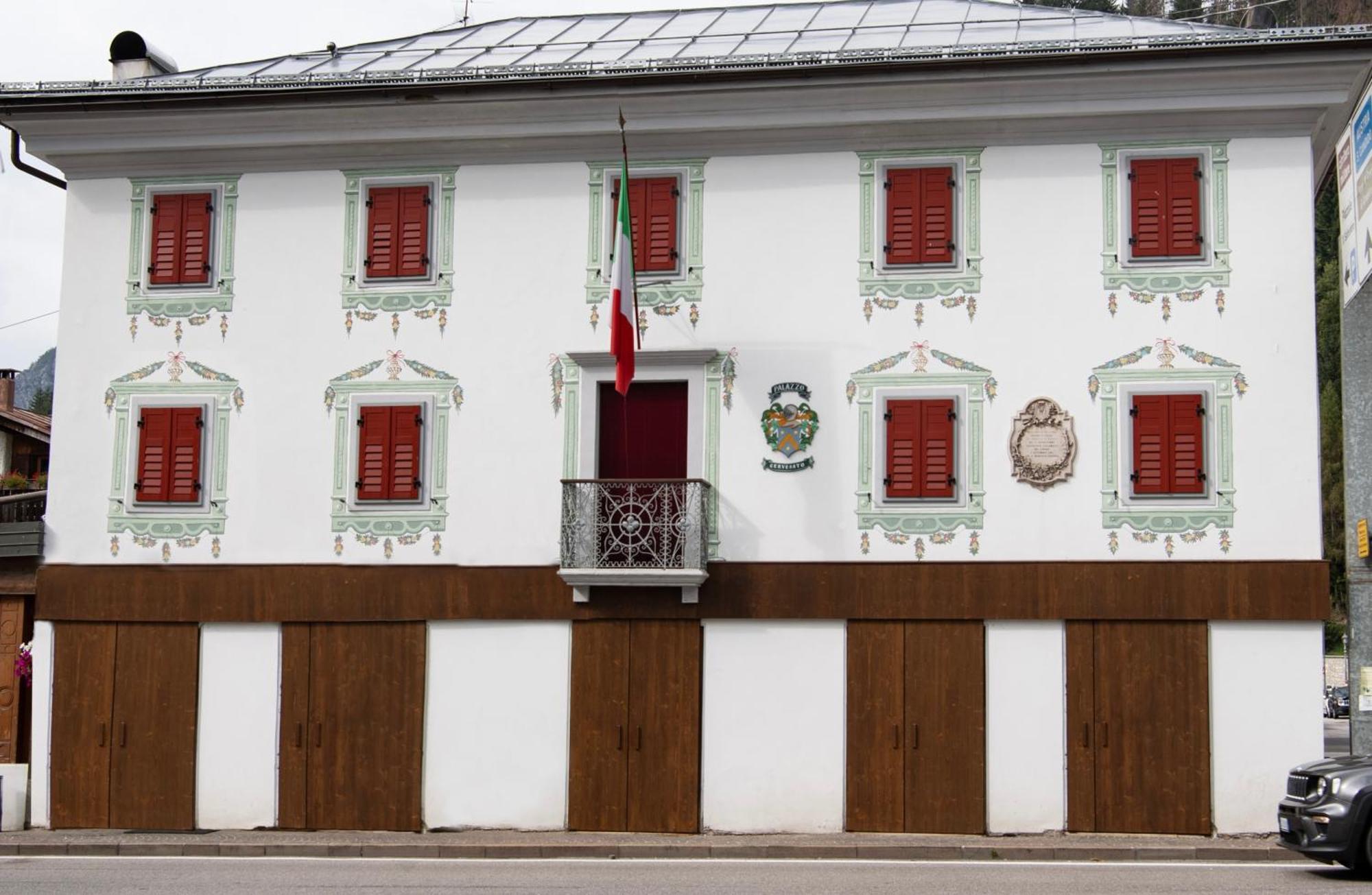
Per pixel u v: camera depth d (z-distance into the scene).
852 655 19.31
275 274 20.95
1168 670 18.72
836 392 19.66
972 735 18.97
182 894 15.23
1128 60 18.75
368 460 20.47
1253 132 19.20
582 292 20.36
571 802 19.64
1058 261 19.41
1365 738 18.44
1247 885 14.98
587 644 19.81
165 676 20.56
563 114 20.25
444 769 19.92
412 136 20.64
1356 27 18.19
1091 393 19.17
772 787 19.30
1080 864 16.92
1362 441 18.81
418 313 20.62
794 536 19.53
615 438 20.16
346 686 20.22
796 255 19.95
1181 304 19.12
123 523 20.86
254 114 20.67
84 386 21.17
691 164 20.30
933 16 23.38
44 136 21.27
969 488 19.23
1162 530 18.84
